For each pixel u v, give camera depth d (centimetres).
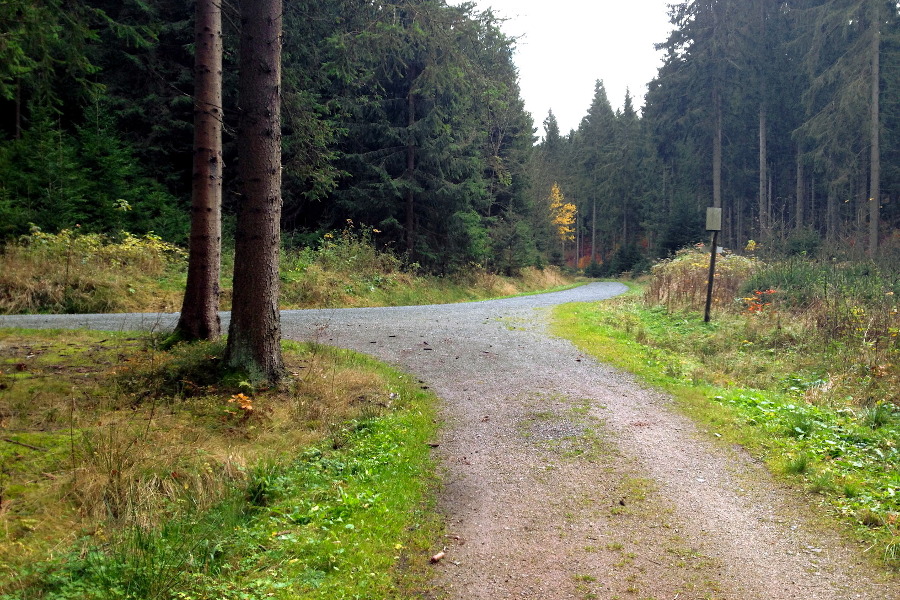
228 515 404
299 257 1788
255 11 655
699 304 1475
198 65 811
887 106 3012
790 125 4028
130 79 1889
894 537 367
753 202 4603
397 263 2041
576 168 6762
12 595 293
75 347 776
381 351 941
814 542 377
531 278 3262
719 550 369
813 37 3219
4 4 809
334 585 323
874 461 508
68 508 393
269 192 676
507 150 3148
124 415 556
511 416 647
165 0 1889
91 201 1638
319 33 1327
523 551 371
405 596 319
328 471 490
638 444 559
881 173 3319
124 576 313
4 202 1394
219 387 647
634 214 5875
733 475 489
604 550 371
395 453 531
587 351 973
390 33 898
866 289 1259
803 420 604
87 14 937
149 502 400
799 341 1044
